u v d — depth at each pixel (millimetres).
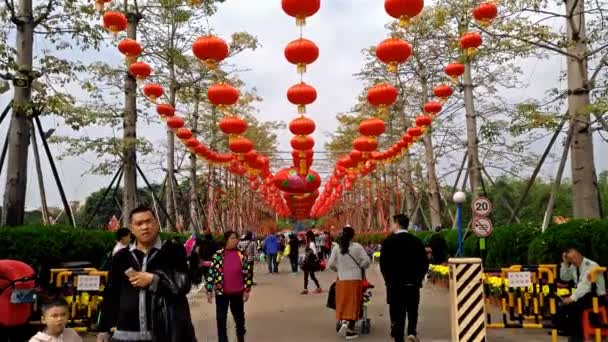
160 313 4055
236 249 8305
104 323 4223
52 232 10562
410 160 30453
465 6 13188
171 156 24438
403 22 8227
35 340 4562
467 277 7566
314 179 24172
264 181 24781
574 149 13188
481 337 7480
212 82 20562
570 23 12445
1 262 7582
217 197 32969
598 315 7008
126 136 17656
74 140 15555
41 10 13094
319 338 9406
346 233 9617
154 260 4172
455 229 20984
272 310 13023
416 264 8164
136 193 17984
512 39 12562
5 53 11648
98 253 11867
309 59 9203
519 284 8859
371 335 9617
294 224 87562
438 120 21531
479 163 19531
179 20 17594
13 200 12469
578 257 7387
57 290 9336
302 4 7684
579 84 12953
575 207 13117
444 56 19906
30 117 13094
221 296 8062
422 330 9938
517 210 16922
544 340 8750
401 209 35562
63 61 12836
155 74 18562
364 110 27859
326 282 20594
